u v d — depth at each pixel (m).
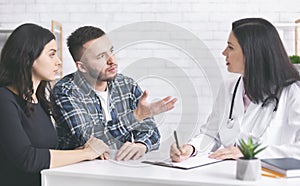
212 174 1.58
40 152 1.78
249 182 1.46
